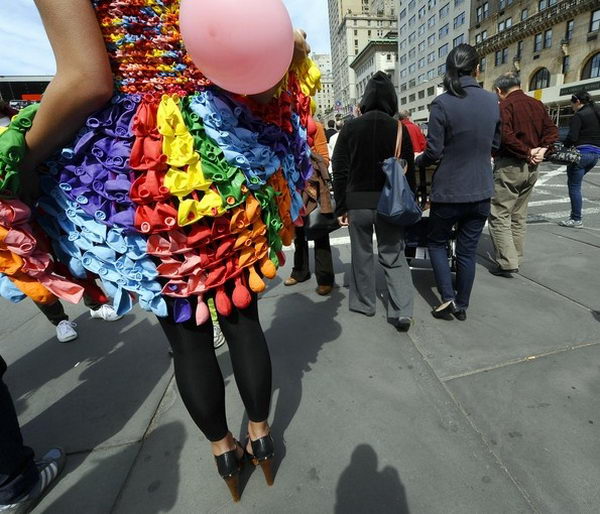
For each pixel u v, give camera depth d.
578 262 3.30
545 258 3.46
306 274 3.34
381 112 2.23
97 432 1.76
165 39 0.88
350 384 1.95
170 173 0.90
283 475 1.46
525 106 2.86
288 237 1.34
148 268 1.00
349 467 1.47
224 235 1.01
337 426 1.68
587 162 4.20
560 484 1.35
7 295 0.97
